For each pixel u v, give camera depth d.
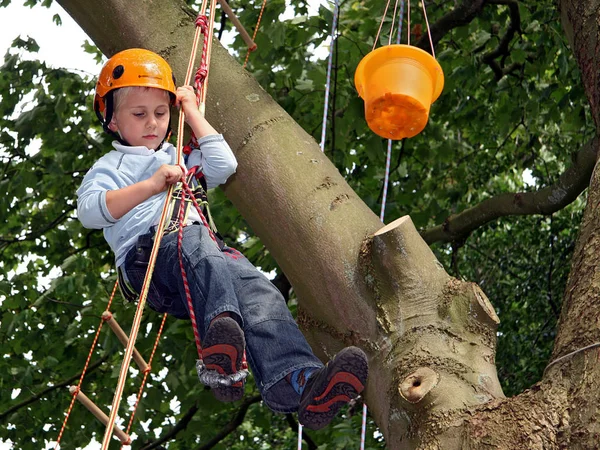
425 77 3.81
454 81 9.92
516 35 10.72
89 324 9.93
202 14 4.09
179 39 4.37
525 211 7.57
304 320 3.96
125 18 4.40
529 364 10.51
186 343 9.49
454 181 11.51
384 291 3.75
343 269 3.82
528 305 11.18
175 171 3.54
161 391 9.73
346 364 3.20
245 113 4.20
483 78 10.66
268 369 3.46
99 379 10.51
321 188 4.01
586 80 4.27
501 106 10.85
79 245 11.16
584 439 3.16
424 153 10.53
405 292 3.74
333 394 3.30
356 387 3.28
